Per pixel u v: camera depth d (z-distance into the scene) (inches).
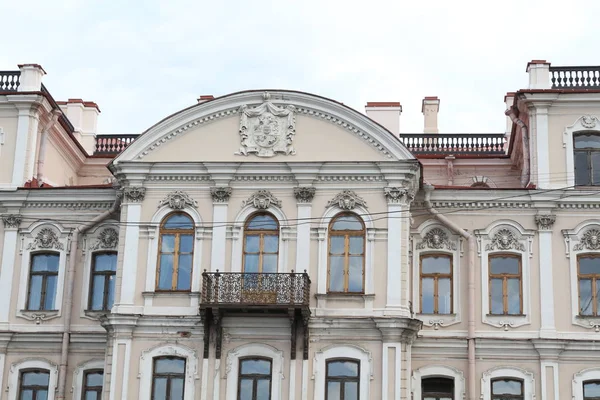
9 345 1599.4
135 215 1524.4
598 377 1503.4
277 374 1444.4
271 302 1424.7
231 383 1446.9
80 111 1968.5
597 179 1587.1
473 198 1587.1
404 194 1502.2
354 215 1507.1
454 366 1533.0
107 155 1920.5
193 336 1469.0
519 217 1579.7
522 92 1606.8
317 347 1453.0
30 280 1628.9
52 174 1777.8
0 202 1643.7
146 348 1470.2
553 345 1512.1
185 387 1450.5
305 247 1491.1
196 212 1520.7
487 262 1571.1
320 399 1430.9
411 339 1481.3
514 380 1525.6
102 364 1578.5
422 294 1573.6
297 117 1542.8
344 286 1477.6
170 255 1512.1
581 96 1595.7
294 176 1515.7
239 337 1464.1
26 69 1700.3
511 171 1834.4
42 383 1589.6
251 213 1517.0
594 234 1558.8
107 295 1615.4
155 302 1483.8
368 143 1523.1
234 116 1552.7
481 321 1546.5
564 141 1595.7
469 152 1898.4
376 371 1435.8
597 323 1523.1
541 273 1550.2
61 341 1588.3
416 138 1907.0
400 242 1482.5
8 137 1673.2
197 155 1537.9
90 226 1626.5
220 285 1440.7
